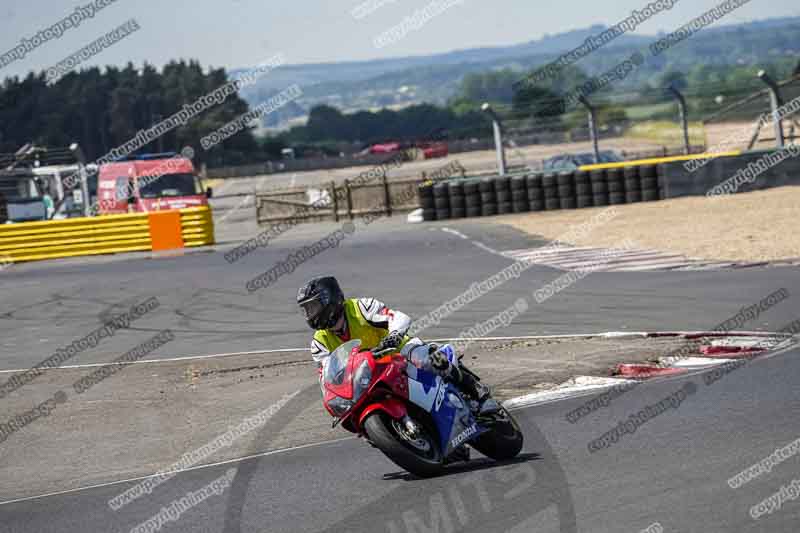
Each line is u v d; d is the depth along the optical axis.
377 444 19.44
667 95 111.94
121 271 70.88
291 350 38.59
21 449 28.03
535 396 27.98
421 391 19.80
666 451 20.42
